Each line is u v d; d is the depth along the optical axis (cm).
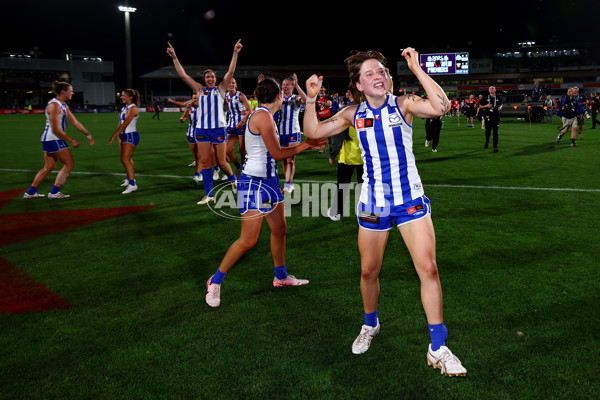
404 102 240
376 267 259
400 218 247
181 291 355
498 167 941
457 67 6231
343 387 236
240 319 309
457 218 549
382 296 338
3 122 2884
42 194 725
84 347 275
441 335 245
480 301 326
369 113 243
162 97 6681
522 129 1994
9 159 1151
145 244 471
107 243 475
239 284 368
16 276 386
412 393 230
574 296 331
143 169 988
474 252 428
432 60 6284
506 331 285
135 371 251
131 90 705
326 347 273
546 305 318
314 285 363
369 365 255
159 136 1906
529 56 6266
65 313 319
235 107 769
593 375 241
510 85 6188
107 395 231
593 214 559
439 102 226
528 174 852
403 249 448
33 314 317
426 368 251
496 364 252
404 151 243
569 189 711
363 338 268
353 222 549
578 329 286
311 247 457
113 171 962
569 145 1323
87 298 343
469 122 2208
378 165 246
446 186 746
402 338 281
